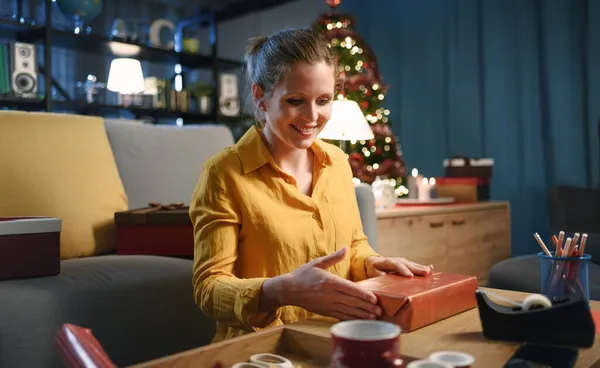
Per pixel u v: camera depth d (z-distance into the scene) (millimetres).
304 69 948
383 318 788
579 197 2887
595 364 659
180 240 1930
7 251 1468
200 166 2344
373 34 4461
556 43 3590
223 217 1022
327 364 714
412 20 4262
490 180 3502
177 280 1729
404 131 4324
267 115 1050
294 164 1096
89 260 1753
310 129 984
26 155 1857
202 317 1785
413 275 935
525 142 3748
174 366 647
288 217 1047
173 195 2246
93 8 4008
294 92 952
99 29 4738
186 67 4840
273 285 859
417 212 2717
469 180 3283
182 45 4742
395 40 4348
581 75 3504
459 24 4031
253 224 1031
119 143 2209
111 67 4113
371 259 1081
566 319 698
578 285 925
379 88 3439
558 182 3609
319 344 729
